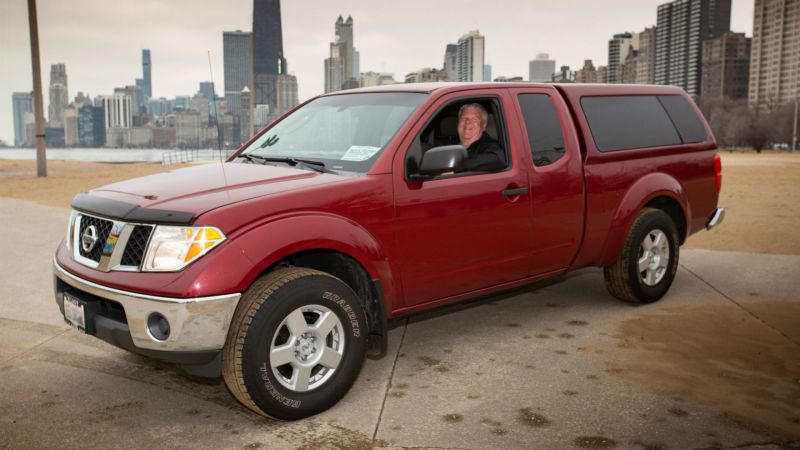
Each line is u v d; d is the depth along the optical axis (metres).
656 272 5.94
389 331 5.38
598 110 5.52
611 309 5.90
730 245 8.85
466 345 5.03
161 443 3.54
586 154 5.25
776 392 4.12
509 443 3.50
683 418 3.77
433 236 4.32
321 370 3.89
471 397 4.09
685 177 6.14
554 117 5.15
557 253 5.13
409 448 3.46
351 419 3.80
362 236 3.93
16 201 14.16
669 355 4.77
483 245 4.60
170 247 3.44
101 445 3.52
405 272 4.23
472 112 4.75
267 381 3.58
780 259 7.86
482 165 4.66
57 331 5.43
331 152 4.49
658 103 6.13
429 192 4.28
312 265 4.28
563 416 3.81
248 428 3.71
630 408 3.91
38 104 23.00
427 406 3.96
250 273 3.46
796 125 131.38
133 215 3.57
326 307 3.79
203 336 3.39
